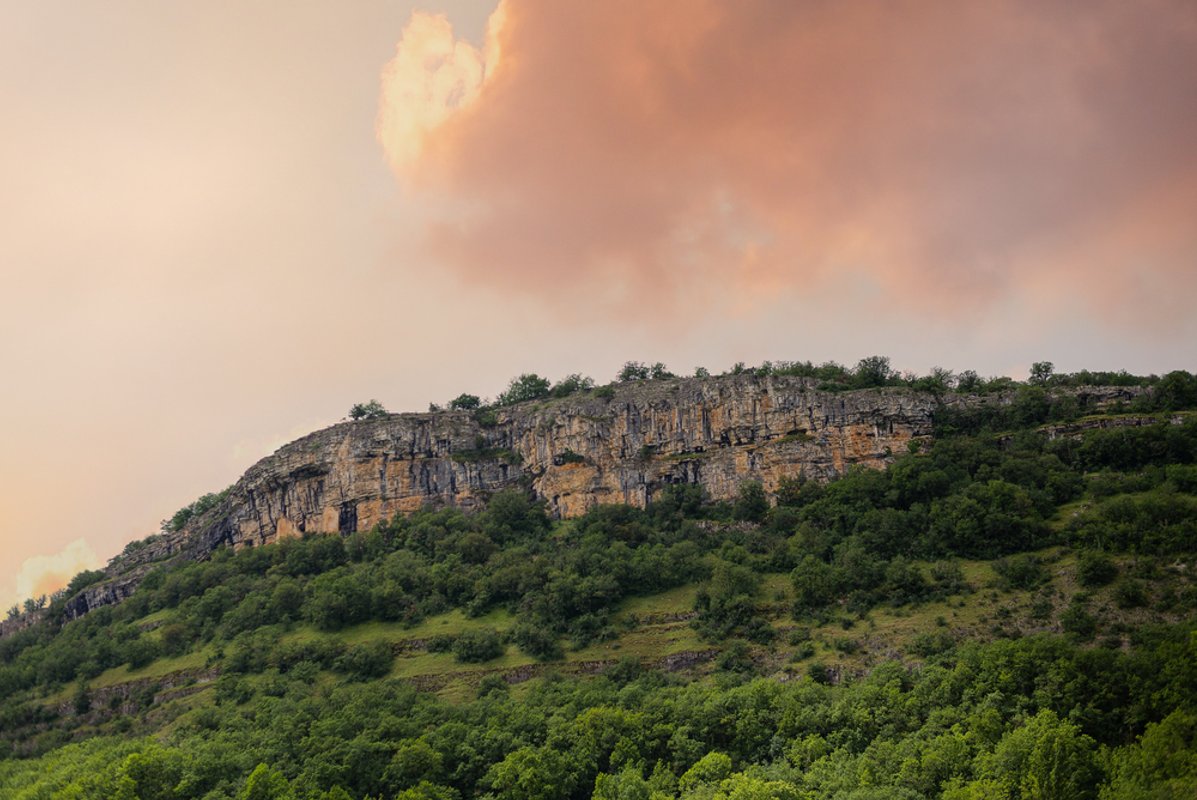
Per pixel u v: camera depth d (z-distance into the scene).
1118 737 100.56
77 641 190.38
